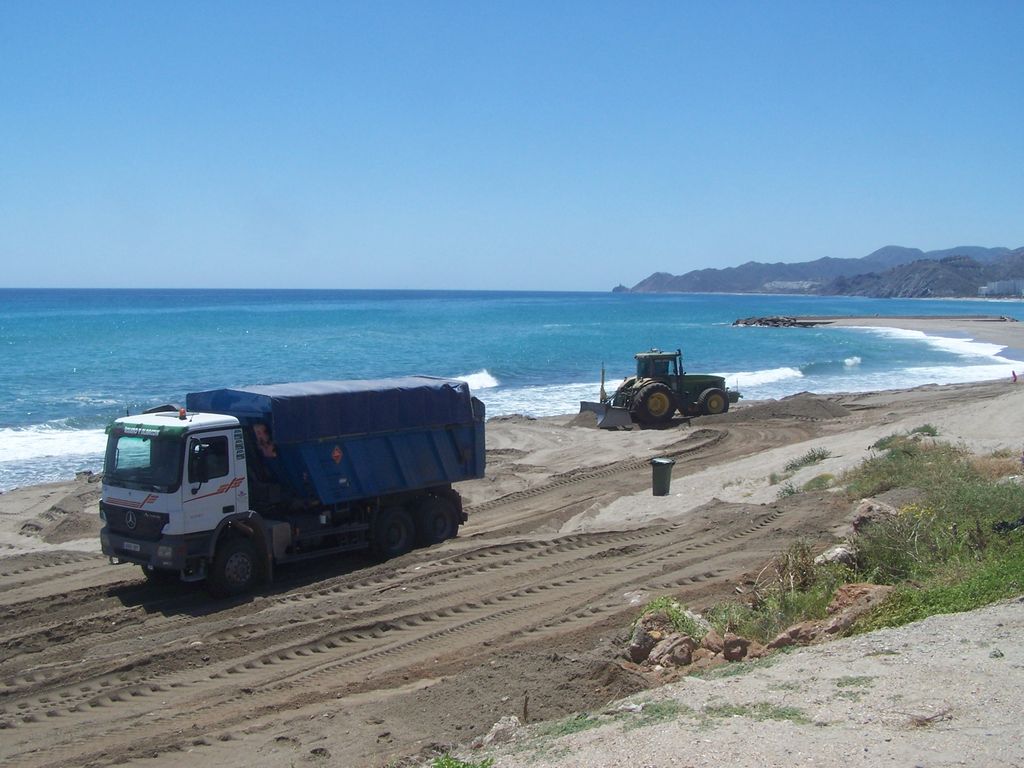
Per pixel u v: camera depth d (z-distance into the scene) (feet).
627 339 235.81
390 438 46.75
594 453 80.89
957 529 35.24
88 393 118.73
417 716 24.81
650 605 29.53
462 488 67.72
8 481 73.00
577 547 45.11
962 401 105.60
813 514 47.01
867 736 17.15
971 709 18.16
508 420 98.68
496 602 36.88
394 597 37.83
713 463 75.20
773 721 18.26
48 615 37.58
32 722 27.17
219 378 136.46
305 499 44.06
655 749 17.26
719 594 35.53
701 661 25.80
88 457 81.87
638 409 95.20
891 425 78.48
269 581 40.81
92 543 51.44
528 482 69.62
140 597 39.65
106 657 32.14
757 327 315.78
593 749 17.90
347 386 46.24
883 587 30.09
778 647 26.86
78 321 290.76
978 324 329.31
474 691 25.71
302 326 278.67
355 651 32.35
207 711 27.61
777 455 71.87
